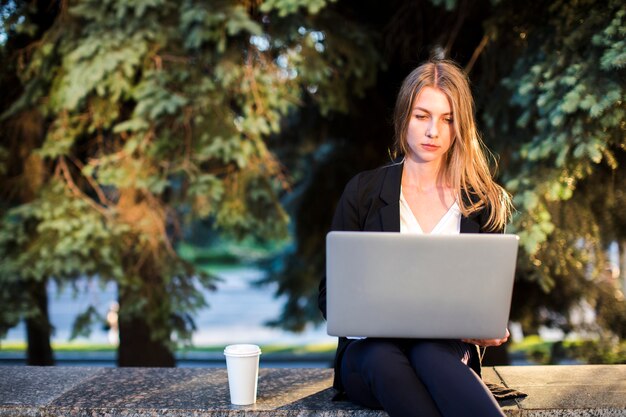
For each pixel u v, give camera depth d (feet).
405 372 6.55
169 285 14.64
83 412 7.62
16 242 14.12
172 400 7.88
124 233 14.24
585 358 14.64
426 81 7.35
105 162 13.73
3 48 14.21
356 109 16.46
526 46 12.44
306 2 12.32
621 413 7.36
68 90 12.80
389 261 6.62
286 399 7.87
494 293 6.65
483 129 14.44
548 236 12.02
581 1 11.53
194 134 13.79
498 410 6.14
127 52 12.74
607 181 11.94
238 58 13.32
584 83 10.59
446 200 7.63
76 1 13.60
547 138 11.16
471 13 14.53
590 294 14.83
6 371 9.11
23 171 15.66
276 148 19.10
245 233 14.88
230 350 7.70
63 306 50.21
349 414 7.41
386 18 15.67
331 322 6.81
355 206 7.71
